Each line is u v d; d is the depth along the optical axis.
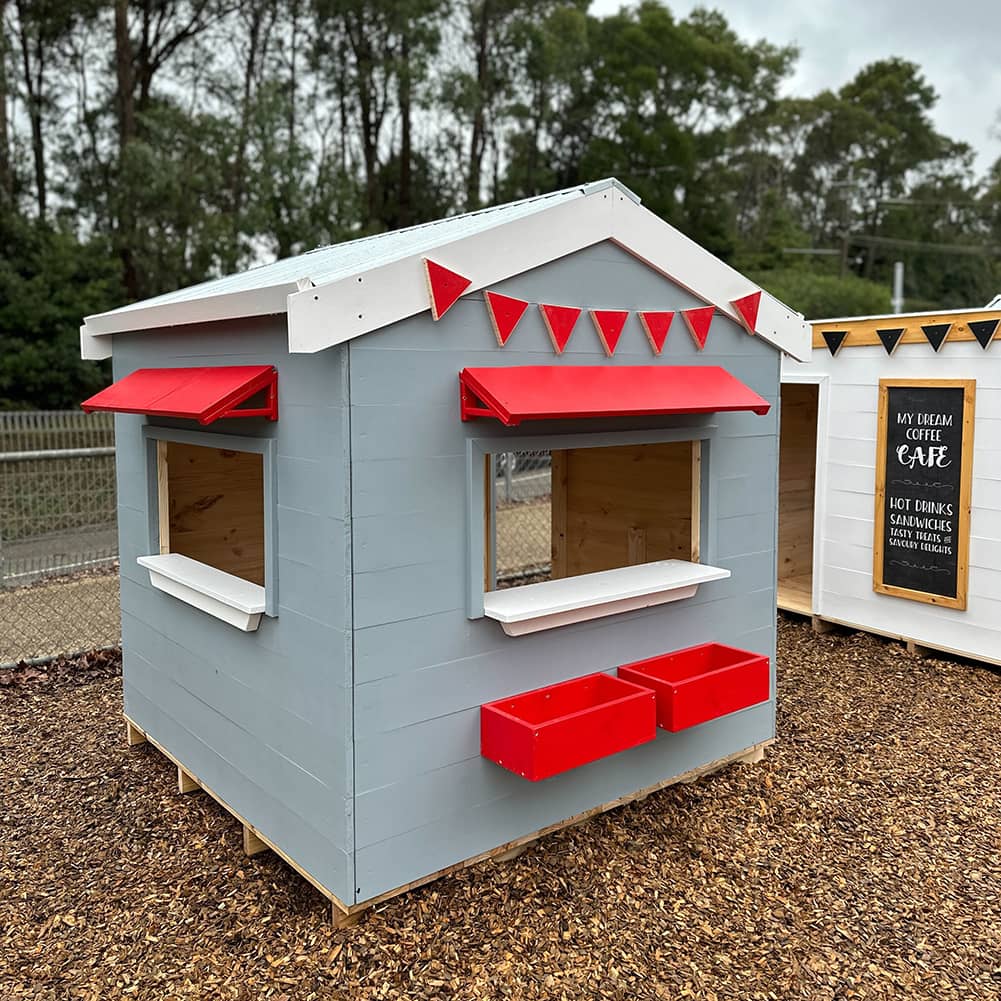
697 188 33.75
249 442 3.21
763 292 3.97
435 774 3.08
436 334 2.95
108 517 9.37
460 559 3.08
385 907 3.11
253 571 4.92
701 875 3.39
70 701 5.32
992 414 5.50
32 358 17.11
